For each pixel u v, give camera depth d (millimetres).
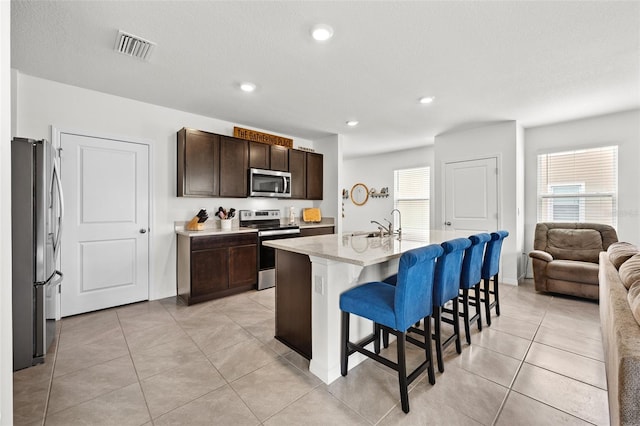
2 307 872
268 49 2291
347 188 7590
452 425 1522
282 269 2406
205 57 2414
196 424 1531
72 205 2992
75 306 3018
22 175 2047
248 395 1765
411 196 6414
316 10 1836
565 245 3938
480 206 4512
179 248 3686
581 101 3418
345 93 3174
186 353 2264
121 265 3311
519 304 3385
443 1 1753
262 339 2508
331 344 1923
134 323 2834
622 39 2146
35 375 1953
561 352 2258
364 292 1937
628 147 3773
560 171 4293
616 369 1026
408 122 4234
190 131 3586
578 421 1540
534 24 1973
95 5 1784
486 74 2721
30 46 2254
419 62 2496
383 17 1903
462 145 4699
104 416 1581
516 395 1755
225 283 3645
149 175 3500
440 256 1991
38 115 2805
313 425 1525
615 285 1613
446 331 2709
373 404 1686
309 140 5355
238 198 4277
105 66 2572
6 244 884
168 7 1810
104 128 3172
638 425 907
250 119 4102
